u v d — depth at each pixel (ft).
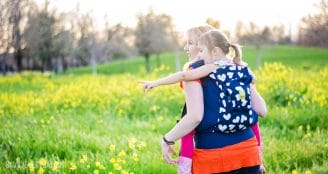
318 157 16.99
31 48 99.30
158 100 32.86
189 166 9.99
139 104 31.99
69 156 18.79
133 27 196.24
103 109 31.40
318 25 93.09
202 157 9.84
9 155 19.04
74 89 43.37
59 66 199.11
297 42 210.79
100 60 182.09
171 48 194.39
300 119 24.79
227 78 9.77
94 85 48.49
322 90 33.60
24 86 58.39
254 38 196.44
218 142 9.74
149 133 22.56
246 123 9.82
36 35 92.68
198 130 9.86
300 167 15.57
